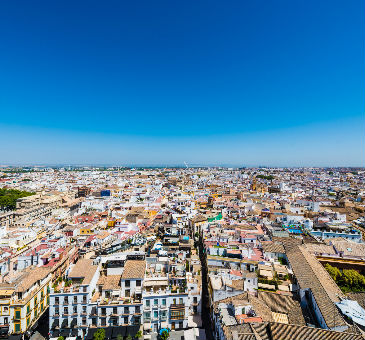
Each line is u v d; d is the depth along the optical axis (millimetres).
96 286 75812
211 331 72188
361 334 56500
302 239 113688
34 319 75812
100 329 67375
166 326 72688
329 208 199250
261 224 143500
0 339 69062
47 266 88500
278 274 83562
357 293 77125
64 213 190500
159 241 115750
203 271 97125
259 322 59750
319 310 65938
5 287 73125
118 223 143000
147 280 76125
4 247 106875
